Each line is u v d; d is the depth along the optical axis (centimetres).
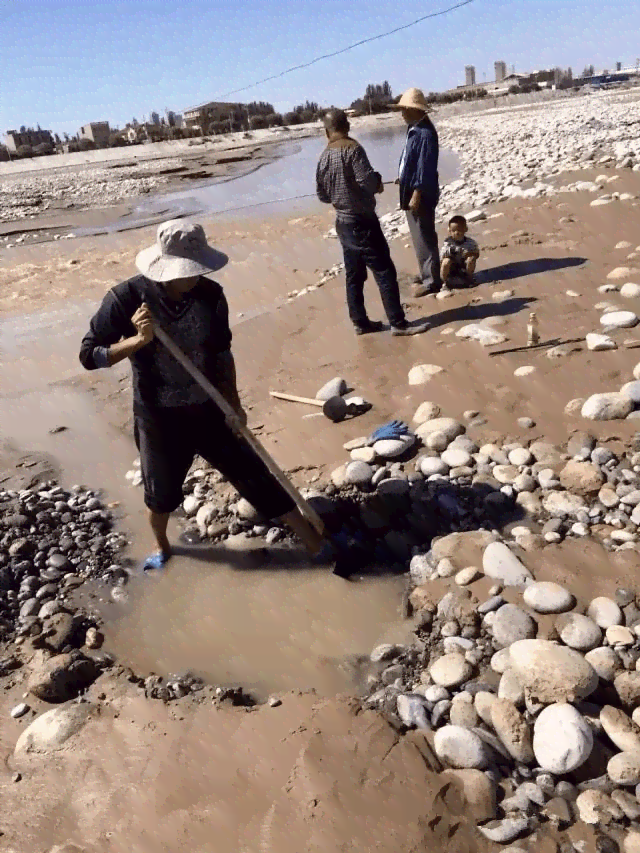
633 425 432
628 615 302
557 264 767
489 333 595
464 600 324
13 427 603
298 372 610
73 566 411
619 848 213
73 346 814
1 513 447
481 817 226
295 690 295
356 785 236
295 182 2448
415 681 296
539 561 339
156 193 2597
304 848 217
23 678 328
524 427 453
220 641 345
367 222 607
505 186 1284
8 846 241
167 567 404
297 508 384
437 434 453
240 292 930
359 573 379
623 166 1252
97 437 571
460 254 731
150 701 303
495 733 256
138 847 231
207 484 466
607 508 372
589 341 545
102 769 269
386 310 641
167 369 338
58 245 1567
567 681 257
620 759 236
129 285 326
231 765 256
